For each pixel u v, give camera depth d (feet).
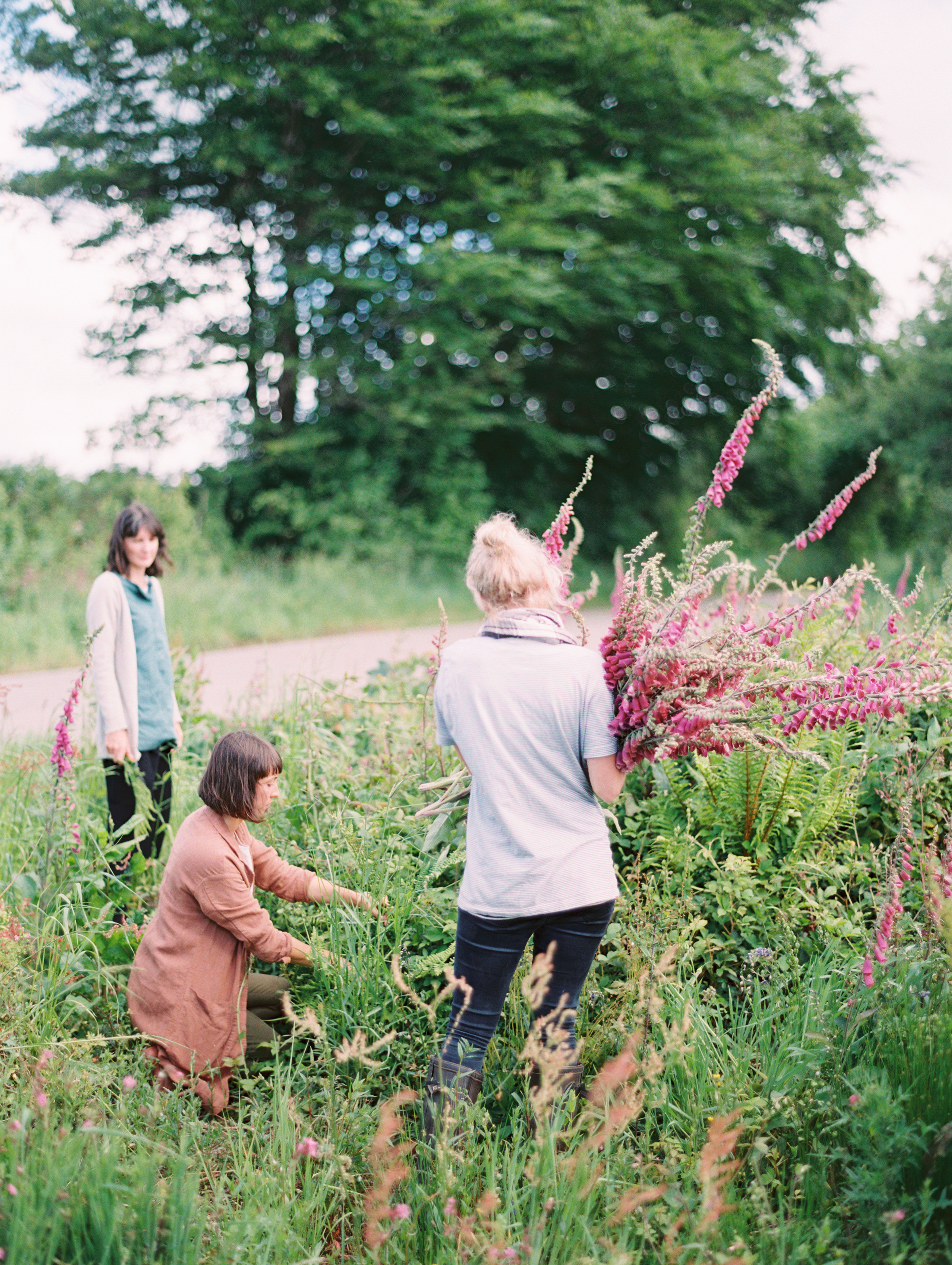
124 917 11.53
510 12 51.42
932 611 11.91
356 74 50.75
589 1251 6.64
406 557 53.67
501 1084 8.52
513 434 69.00
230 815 9.97
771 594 31.04
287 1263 6.82
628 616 7.82
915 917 10.20
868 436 83.87
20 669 31.24
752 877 10.91
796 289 65.31
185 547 47.85
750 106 60.29
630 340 69.46
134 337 52.42
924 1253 6.28
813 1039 8.23
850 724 11.44
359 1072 8.65
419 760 13.16
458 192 56.24
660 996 9.14
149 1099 8.54
